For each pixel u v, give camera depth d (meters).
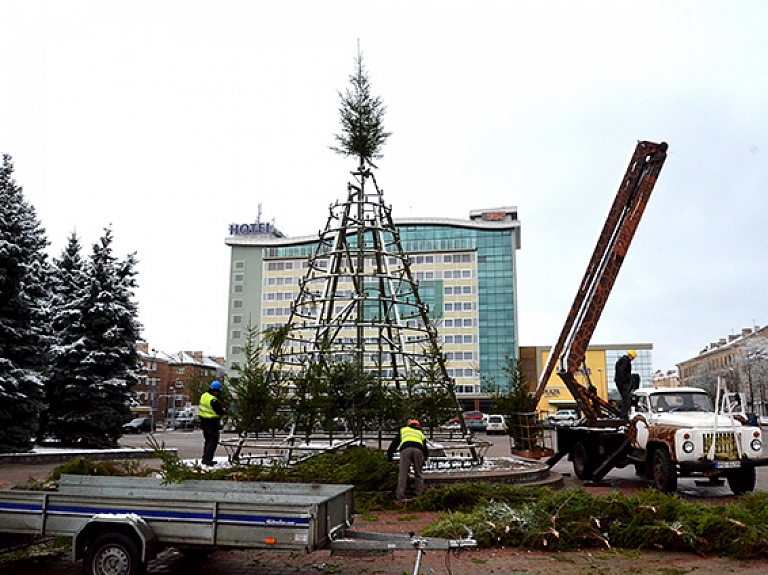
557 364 18.41
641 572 7.50
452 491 11.05
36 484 9.24
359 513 10.81
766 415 79.75
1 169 24.36
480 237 89.94
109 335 27.98
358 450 12.70
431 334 15.22
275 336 14.52
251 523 6.29
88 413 27.41
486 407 85.81
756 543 8.09
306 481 11.47
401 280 15.24
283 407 13.90
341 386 13.66
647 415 14.57
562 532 8.62
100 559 6.43
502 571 7.54
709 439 13.02
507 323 87.50
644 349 99.25
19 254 23.02
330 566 7.76
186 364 106.56
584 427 16.70
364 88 15.99
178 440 38.31
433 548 6.22
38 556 8.08
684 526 8.49
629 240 17.36
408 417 13.68
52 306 31.86
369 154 16.08
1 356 22.66
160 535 6.49
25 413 22.67
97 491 7.71
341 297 15.09
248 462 13.90
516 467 15.07
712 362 117.44
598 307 17.48
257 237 97.12
